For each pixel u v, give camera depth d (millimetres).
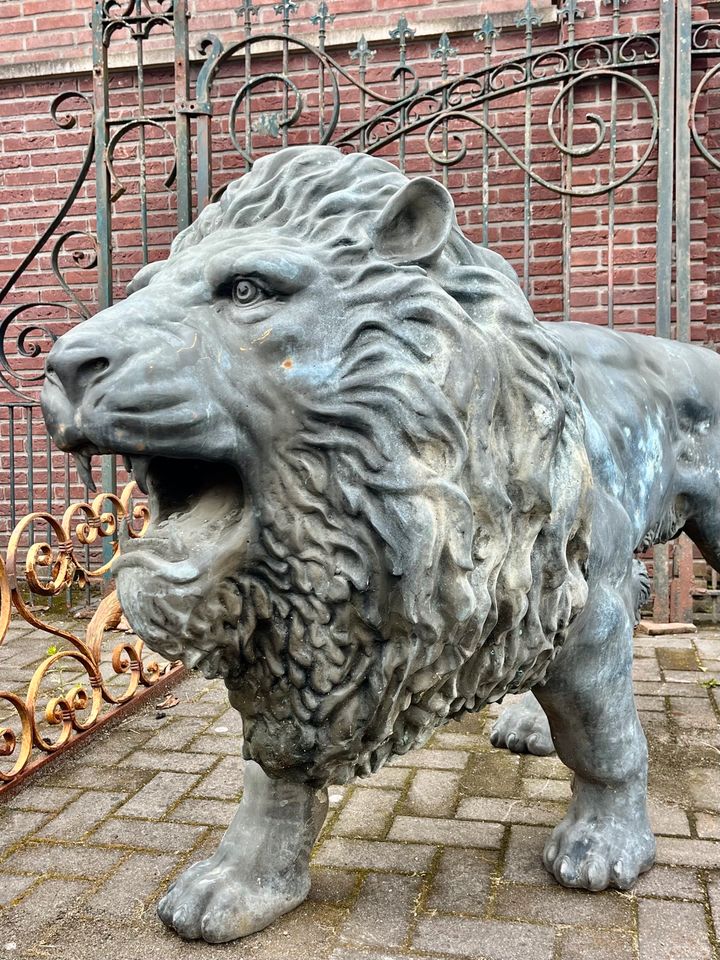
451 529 1153
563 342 1840
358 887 1776
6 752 2342
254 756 1383
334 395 1126
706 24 4012
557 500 1323
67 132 5246
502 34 4633
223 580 1163
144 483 1221
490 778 2334
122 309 1119
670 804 2168
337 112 4172
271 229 1206
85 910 1727
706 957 1531
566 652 1587
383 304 1148
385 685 1232
